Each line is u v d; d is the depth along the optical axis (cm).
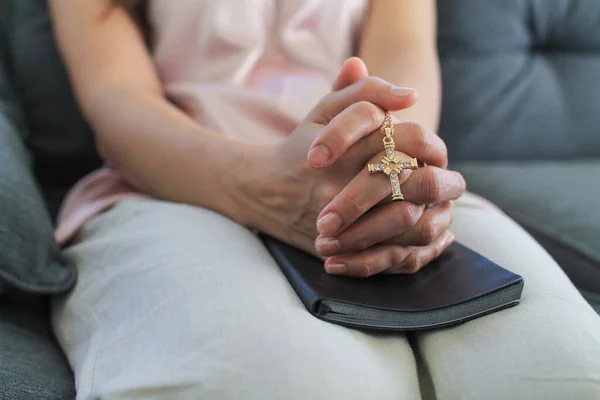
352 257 50
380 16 82
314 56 82
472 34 110
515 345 42
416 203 49
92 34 80
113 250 59
